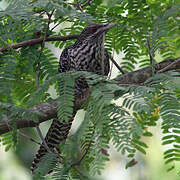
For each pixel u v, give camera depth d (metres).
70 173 4.92
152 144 9.04
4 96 5.12
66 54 8.35
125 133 3.96
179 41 6.22
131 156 5.03
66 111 4.16
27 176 10.73
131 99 4.18
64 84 4.36
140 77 6.02
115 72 11.20
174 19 5.41
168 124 4.26
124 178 11.84
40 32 6.15
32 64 5.98
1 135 5.73
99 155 3.91
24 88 6.13
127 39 6.75
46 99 6.43
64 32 7.11
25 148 10.62
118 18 6.18
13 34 5.48
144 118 5.50
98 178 9.51
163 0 5.91
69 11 4.79
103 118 4.01
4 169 10.76
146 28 5.86
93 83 4.36
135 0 6.02
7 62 5.20
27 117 4.40
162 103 4.41
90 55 8.02
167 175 7.10
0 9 5.09
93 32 7.72
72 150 4.83
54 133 7.04
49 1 4.77
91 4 6.55
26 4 4.81
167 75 4.86
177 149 4.74
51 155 5.21
